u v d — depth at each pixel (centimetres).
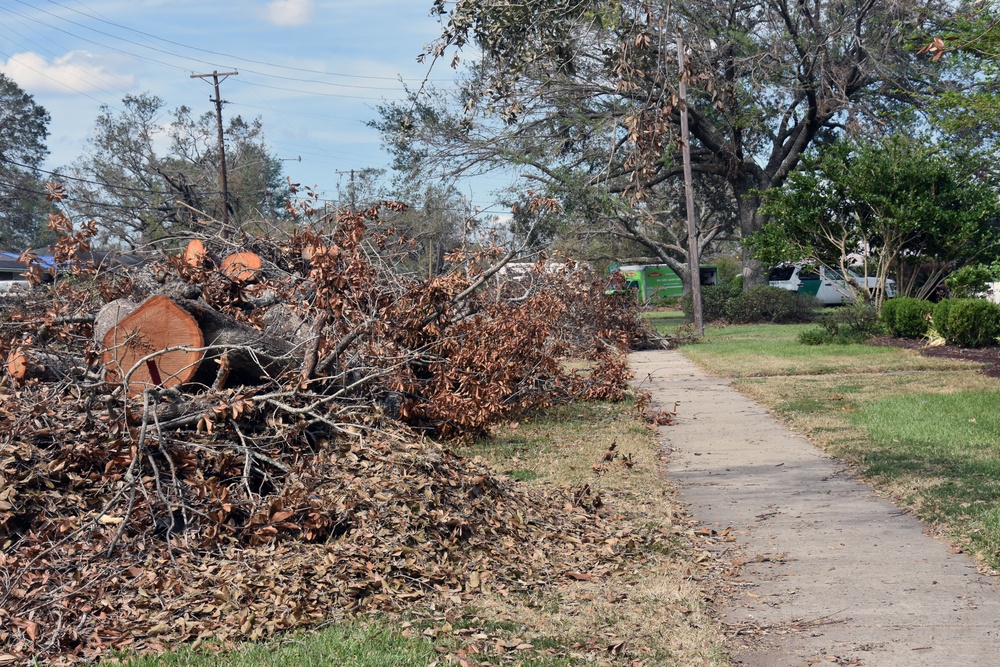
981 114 1625
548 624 515
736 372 1861
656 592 576
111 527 571
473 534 642
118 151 4875
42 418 652
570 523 735
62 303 957
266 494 654
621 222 3950
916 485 815
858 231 2703
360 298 934
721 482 898
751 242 2986
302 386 714
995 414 1134
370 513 616
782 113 3891
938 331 2198
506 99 863
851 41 3450
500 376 1204
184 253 948
